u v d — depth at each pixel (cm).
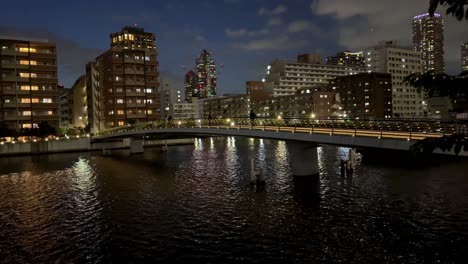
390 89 15925
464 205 3428
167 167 7019
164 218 3409
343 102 16612
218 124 6391
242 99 19688
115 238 2903
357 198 3862
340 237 2759
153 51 13825
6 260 2533
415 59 17688
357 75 16062
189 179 5512
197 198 4178
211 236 2870
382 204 3594
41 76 11300
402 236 2736
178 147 12138
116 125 13038
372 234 2798
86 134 12050
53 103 11456
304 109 15600
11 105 10831
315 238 2756
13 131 10119
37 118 11231
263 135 4881
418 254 2419
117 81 13088
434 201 3606
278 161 7294
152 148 12044
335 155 7806
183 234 2939
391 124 4081
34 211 3850
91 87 14212
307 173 4962
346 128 4100
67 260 2502
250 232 2930
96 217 3534
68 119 15388
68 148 10856
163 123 8319
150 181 5488
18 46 11019
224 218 3331
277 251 2538
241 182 5056
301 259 2397
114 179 5784
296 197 4016
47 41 11631
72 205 4078
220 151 10156
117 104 13112
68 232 3097
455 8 619
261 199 3988
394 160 5850
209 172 6150
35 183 5594
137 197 4375
